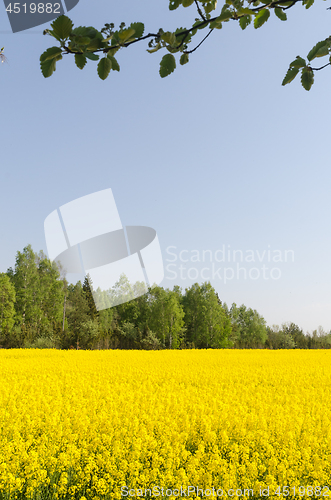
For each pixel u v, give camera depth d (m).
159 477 5.50
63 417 8.19
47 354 28.28
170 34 1.84
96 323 53.34
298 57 2.30
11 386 12.07
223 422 7.66
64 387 12.52
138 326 66.81
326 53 2.26
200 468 5.60
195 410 8.70
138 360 23.64
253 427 7.57
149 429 7.24
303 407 9.77
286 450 6.28
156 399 10.11
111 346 56.19
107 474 5.32
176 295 69.06
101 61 1.81
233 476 5.22
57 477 5.44
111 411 8.17
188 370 18.25
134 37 1.79
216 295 70.12
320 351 36.47
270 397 11.03
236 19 2.08
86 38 1.67
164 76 2.08
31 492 4.91
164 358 25.22
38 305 58.28
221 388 13.00
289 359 25.12
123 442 6.64
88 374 16.27
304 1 2.08
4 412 8.13
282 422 7.71
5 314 53.06
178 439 6.74
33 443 6.65
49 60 1.74
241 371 17.98
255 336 93.38
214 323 67.94
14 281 59.69
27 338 44.75
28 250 60.34
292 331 104.38
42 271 60.94
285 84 2.38
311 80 2.34
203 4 2.07
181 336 70.06
